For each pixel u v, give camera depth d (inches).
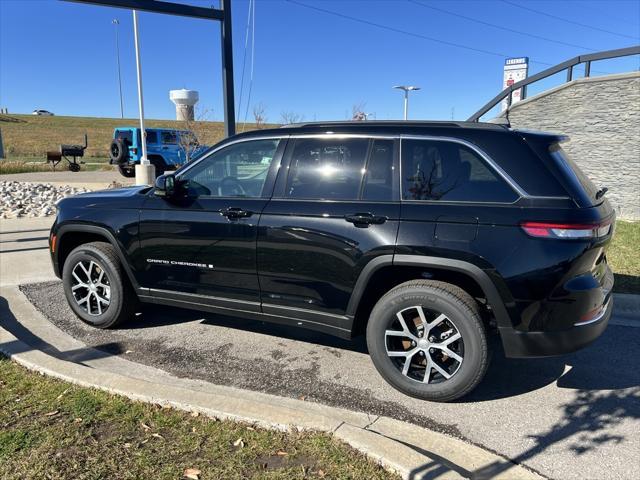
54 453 109.0
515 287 124.4
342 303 144.5
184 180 170.9
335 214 142.3
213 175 166.7
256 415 121.0
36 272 266.1
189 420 122.4
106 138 2443.4
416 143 140.3
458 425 127.3
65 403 129.3
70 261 190.1
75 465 105.1
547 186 125.6
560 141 136.6
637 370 158.4
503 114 474.0
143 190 185.9
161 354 169.5
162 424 120.6
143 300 181.3
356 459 106.5
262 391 144.5
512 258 124.3
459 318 130.4
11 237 358.0
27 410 126.3
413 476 99.0
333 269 143.3
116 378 139.5
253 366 160.7
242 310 161.8
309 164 151.7
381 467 104.3
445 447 114.2
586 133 431.2
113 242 179.2
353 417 129.6
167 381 150.0
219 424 120.5
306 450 110.0
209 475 102.5
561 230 122.0
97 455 108.6
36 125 2952.8
